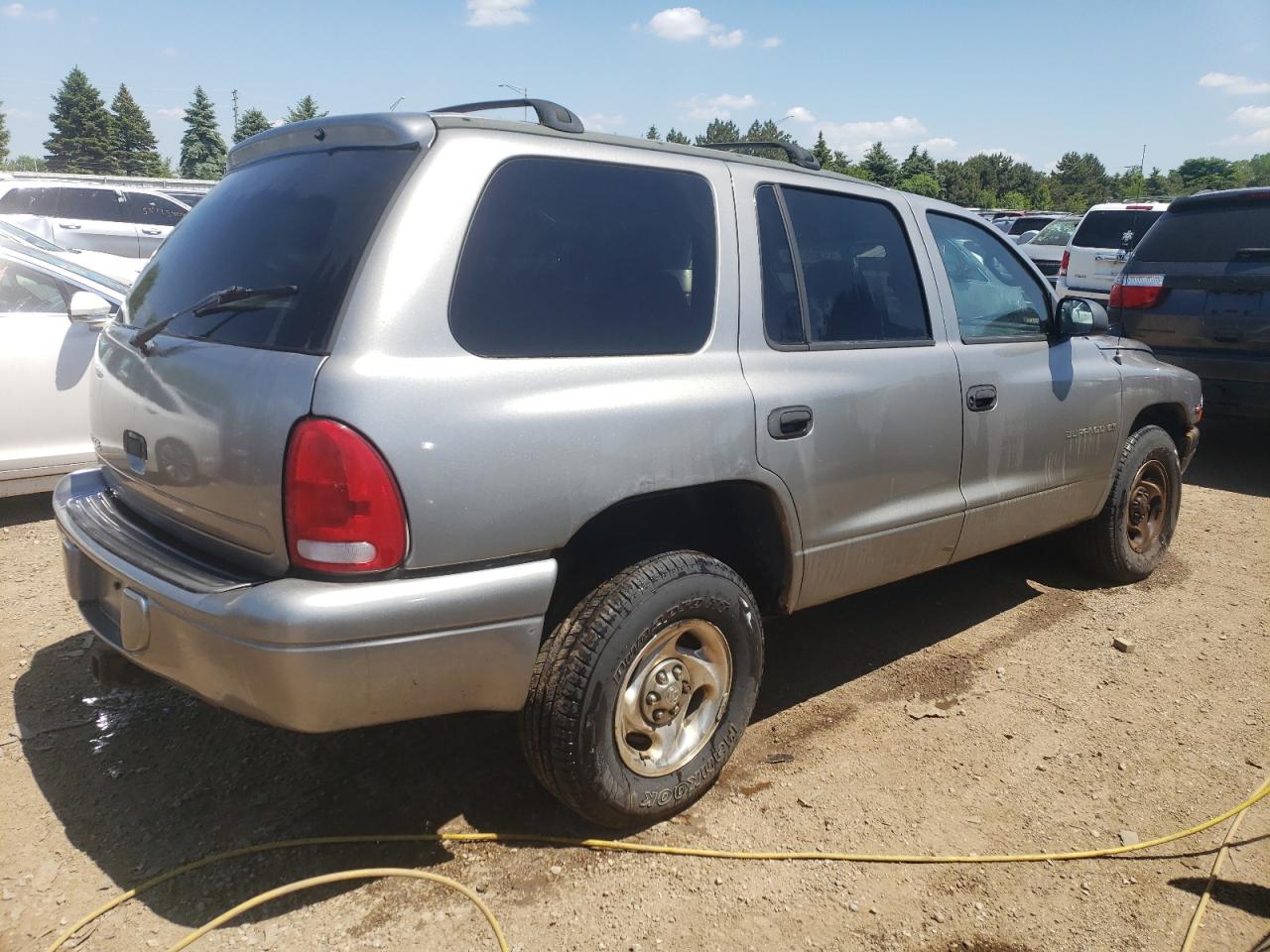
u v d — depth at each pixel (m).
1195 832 2.93
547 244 2.58
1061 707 3.67
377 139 2.54
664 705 2.80
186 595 2.32
